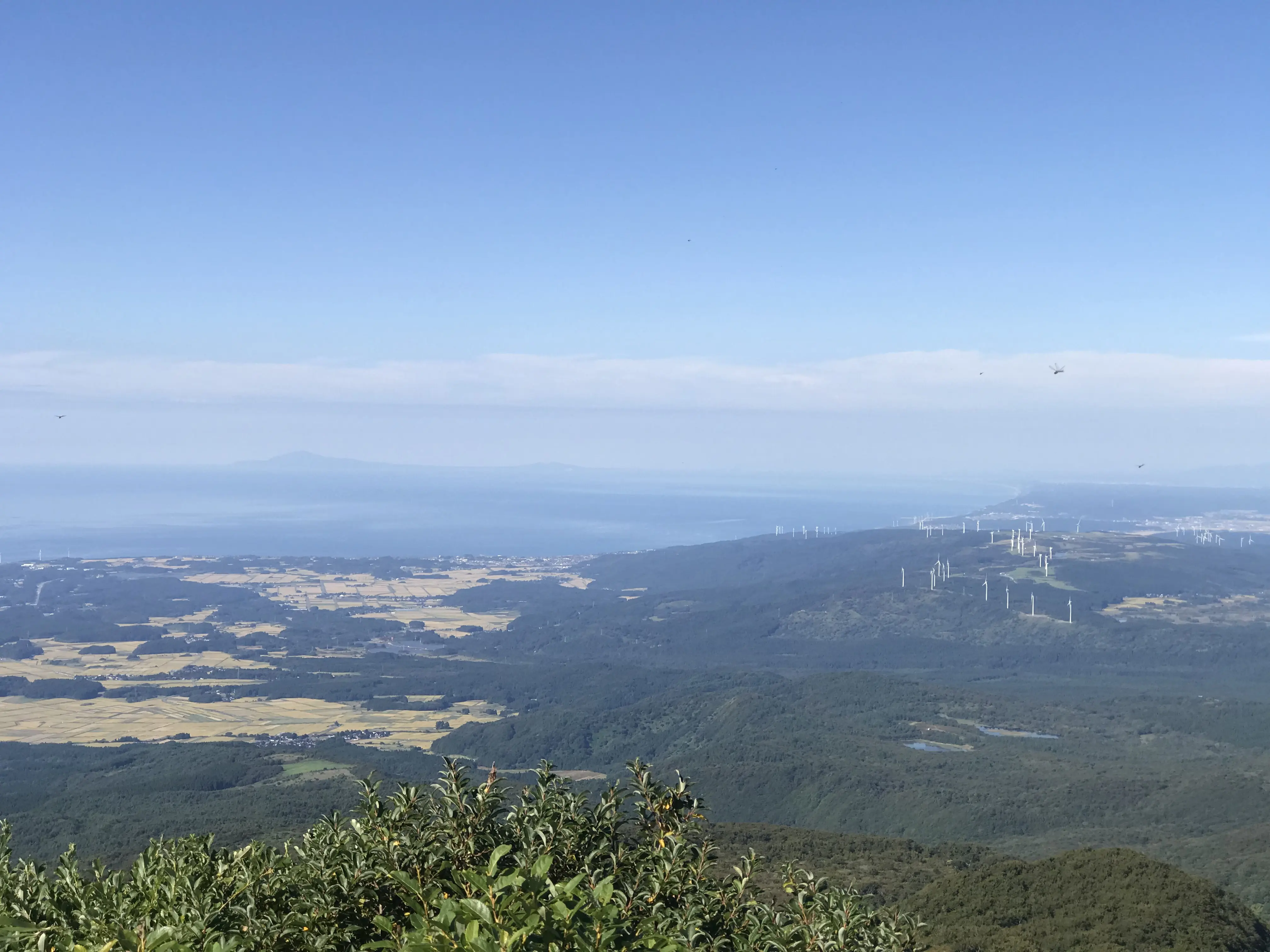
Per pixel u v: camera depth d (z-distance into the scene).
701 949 8.88
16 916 8.50
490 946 6.83
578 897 8.21
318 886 9.11
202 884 9.06
